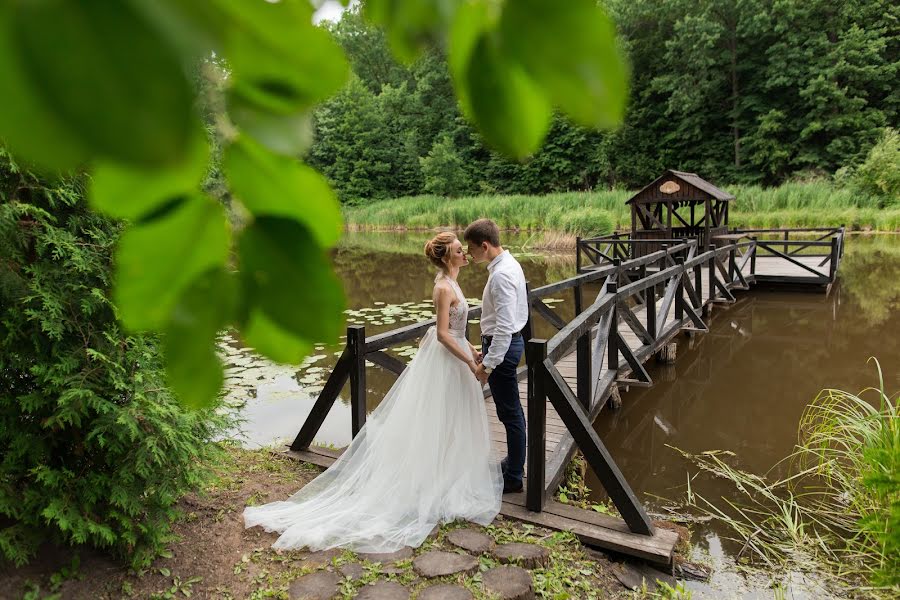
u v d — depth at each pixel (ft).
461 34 0.89
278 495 10.60
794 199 65.62
